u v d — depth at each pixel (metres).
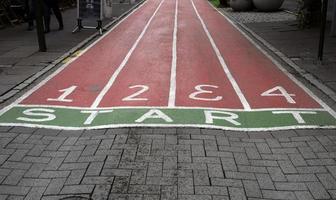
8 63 8.16
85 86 6.72
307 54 8.92
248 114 5.40
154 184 3.64
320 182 3.71
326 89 6.42
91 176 3.79
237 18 15.83
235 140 4.57
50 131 4.84
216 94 6.27
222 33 12.20
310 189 3.59
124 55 9.03
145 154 4.20
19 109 5.62
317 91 6.43
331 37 10.86
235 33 12.20
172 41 10.77
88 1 11.95
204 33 12.17
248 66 8.10
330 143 4.50
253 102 5.90
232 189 3.58
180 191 3.54
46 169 3.93
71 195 3.48
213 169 3.91
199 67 8.00
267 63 8.35
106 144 4.45
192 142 4.50
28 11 11.66
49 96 6.20
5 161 4.09
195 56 8.98
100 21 11.95
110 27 13.13
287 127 4.94
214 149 4.34
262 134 4.75
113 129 4.85
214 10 19.28
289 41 10.52
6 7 12.73
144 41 10.73
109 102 5.89
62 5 17.09
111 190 3.55
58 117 5.31
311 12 12.52
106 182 3.68
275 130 4.86
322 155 4.21
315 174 3.84
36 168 3.95
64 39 10.77
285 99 6.04
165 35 11.70
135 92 6.36
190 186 3.62
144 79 7.11
